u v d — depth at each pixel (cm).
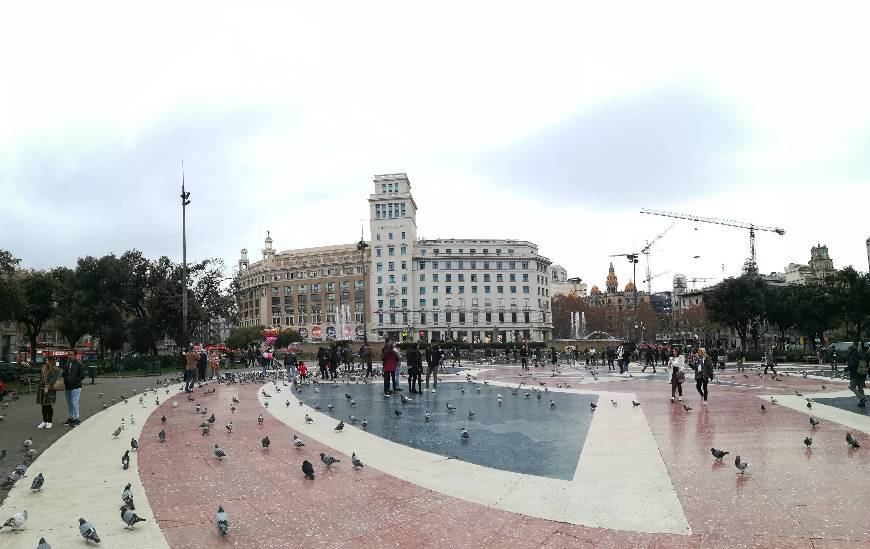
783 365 4988
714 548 611
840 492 810
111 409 1992
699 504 766
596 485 872
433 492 843
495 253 13712
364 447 1197
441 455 1105
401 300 13425
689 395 2244
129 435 1402
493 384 2941
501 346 9331
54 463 1084
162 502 812
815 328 6906
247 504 796
